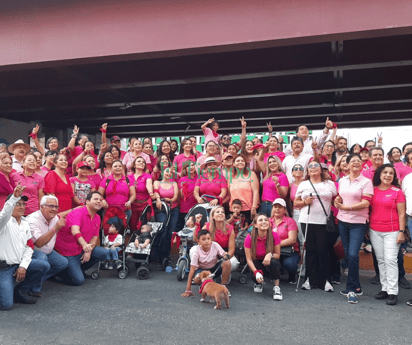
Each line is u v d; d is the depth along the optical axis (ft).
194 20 31.89
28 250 16.47
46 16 35.35
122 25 33.53
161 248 24.61
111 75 45.80
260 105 59.62
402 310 16.56
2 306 15.65
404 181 17.98
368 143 30.86
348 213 18.78
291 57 40.65
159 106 65.05
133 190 25.39
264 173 26.86
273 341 12.88
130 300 17.40
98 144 90.43
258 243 18.97
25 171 21.13
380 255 18.30
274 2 30.09
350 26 28.32
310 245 20.11
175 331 13.67
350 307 16.90
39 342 12.53
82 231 20.27
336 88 47.98
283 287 20.40
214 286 16.58
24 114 69.67
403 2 27.40
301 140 25.36
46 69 47.19
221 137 31.78
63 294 18.29
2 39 36.19
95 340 12.75
